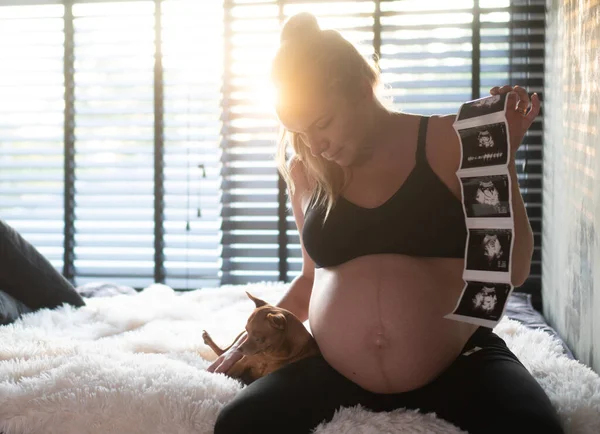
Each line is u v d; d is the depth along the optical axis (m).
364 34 3.52
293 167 1.76
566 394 1.53
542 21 3.35
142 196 3.76
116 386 1.63
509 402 1.33
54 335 2.34
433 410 1.47
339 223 1.55
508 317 2.64
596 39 2.04
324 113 1.45
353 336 1.51
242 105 3.66
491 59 3.46
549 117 3.12
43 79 3.81
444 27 3.45
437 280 1.51
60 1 3.79
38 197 3.85
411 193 1.50
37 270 2.75
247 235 3.68
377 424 1.38
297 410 1.45
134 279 3.75
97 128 3.78
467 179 1.43
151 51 3.72
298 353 1.71
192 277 3.72
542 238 3.29
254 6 3.64
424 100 3.48
